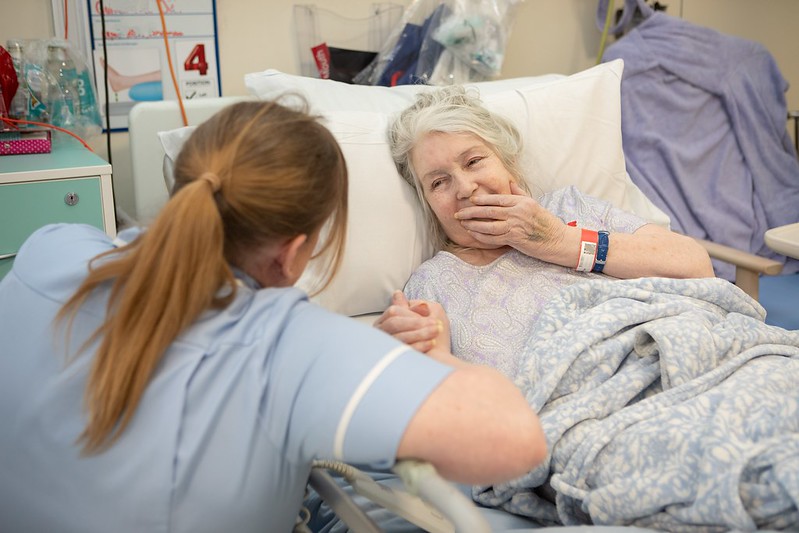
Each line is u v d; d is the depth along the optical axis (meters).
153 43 2.13
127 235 0.95
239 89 2.29
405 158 1.64
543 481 1.17
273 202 0.82
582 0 2.71
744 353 1.21
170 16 2.13
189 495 0.79
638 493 1.03
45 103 1.97
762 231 2.42
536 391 1.24
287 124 0.85
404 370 0.77
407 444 0.75
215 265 0.79
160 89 2.18
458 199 1.55
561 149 1.85
